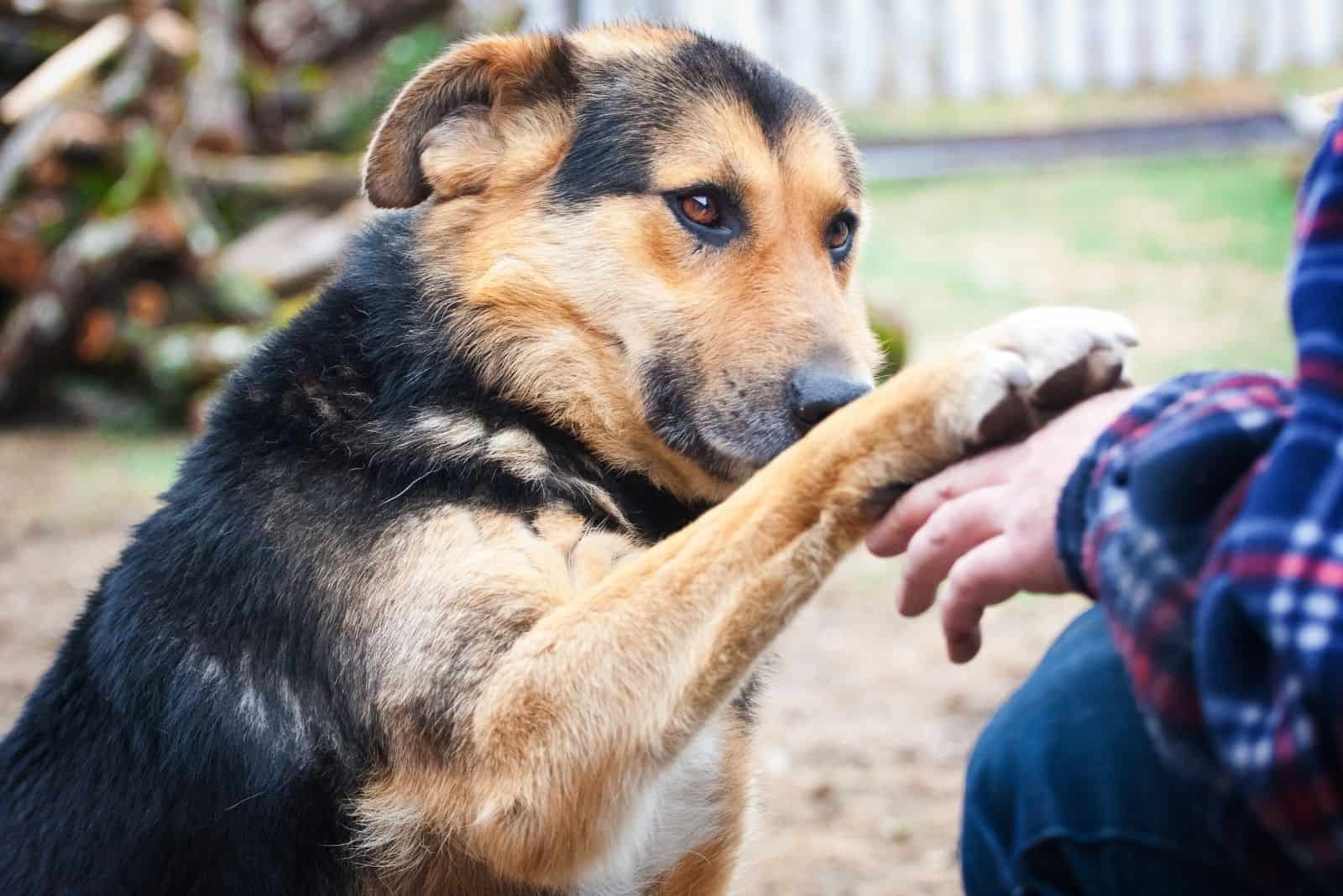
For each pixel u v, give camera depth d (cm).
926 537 182
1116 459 153
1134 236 1247
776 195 289
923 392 199
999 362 187
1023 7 1830
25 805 261
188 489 275
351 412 272
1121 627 143
